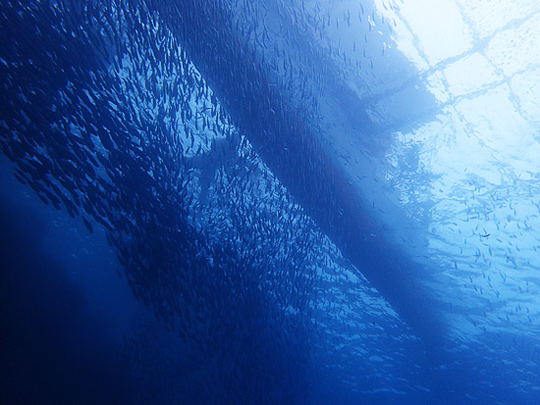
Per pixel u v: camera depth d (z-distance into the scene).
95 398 11.27
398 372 15.73
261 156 7.61
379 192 8.94
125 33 5.71
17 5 4.92
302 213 8.63
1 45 5.08
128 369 11.96
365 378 16.53
